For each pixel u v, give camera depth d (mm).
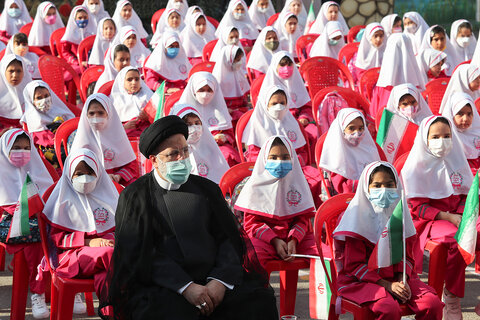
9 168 6793
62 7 22609
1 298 7039
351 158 7531
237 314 4820
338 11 17516
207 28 16922
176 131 4809
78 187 6098
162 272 4762
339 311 5527
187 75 12844
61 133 8344
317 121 9672
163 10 18797
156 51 12672
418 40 15094
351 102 9789
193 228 4883
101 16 17672
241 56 11227
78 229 6109
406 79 11062
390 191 5648
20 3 18203
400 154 7875
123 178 8078
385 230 5422
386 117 7828
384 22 16391
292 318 5207
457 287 6273
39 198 5988
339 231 5668
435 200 6914
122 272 4777
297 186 6398
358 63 13406
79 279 5727
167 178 4840
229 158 8984
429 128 6793
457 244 6234
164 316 4660
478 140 8023
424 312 5375
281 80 10844
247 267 5098
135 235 4812
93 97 7953
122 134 8148
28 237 6309
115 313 4785
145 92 10562
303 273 7707
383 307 5238
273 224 6398
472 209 5727
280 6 23156
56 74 12094
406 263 5609
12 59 10375
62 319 5691
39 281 6363
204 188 5055
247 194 6359
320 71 11625
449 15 24297
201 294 4684
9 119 10547
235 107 11227
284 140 6277
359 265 5641
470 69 10008
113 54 11703
